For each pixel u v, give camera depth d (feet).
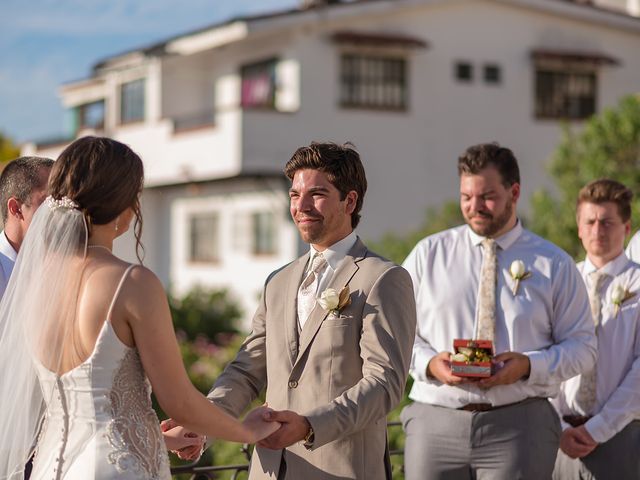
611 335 15.37
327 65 66.18
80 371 9.78
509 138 72.02
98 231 10.21
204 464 25.96
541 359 13.93
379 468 11.69
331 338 11.53
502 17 71.77
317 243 12.07
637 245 16.69
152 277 9.99
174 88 76.38
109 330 9.73
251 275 70.28
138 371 9.98
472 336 14.71
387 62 68.03
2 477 10.34
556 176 44.42
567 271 14.64
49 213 10.07
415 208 68.80
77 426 9.82
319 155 11.82
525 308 14.49
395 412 23.00
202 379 40.98
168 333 9.93
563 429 15.70
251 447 20.15
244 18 63.93
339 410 10.87
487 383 13.74
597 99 74.74
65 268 9.95
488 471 14.21
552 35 73.26
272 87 67.92
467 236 15.20
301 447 11.59
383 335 11.37
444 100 69.87
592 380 15.42
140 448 9.86
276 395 11.87
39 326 10.00
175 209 79.71
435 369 14.30
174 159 70.33
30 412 10.28
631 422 15.16
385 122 67.87
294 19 64.80
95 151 10.11
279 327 12.10
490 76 71.46
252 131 63.41
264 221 68.74
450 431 14.39
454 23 70.08
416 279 15.35
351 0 66.44
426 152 69.21
